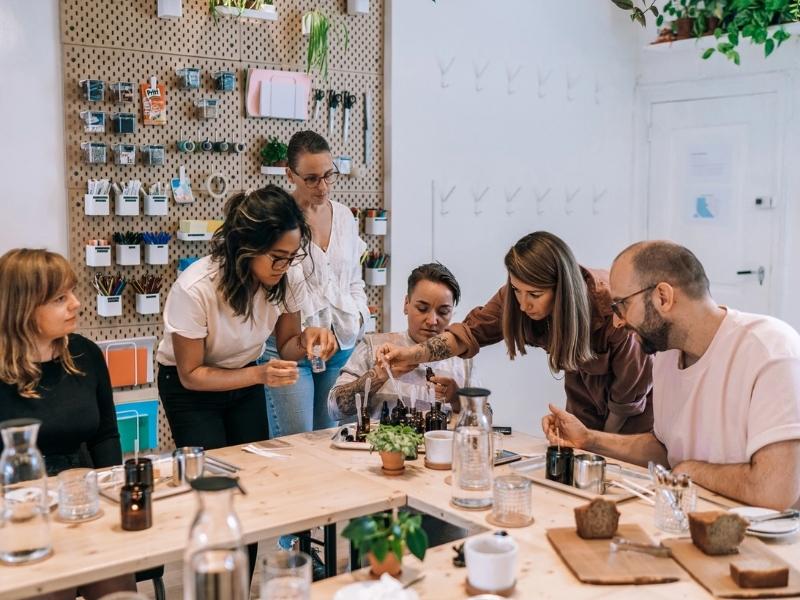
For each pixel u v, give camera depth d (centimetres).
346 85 436
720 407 217
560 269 250
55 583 166
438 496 214
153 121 374
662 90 540
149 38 376
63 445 246
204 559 140
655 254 215
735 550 177
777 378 204
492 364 504
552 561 176
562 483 223
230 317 271
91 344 259
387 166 451
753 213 502
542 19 503
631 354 274
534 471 237
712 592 160
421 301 303
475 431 206
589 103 531
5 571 169
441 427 267
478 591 161
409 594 153
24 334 234
